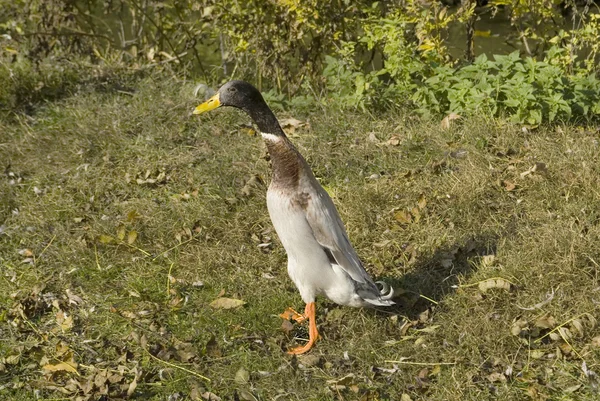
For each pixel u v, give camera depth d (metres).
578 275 9.26
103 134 13.15
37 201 11.68
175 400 8.09
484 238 10.23
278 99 13.98
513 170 11.52
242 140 13.01
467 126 12.46
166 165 12.31
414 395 8.03
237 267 10.05
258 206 11.26
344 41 14.50
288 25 14.34
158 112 13.74
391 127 12.95
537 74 12.66
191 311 9.39
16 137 13.56
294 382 8.23
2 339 9.00
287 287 9.79
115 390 8.23
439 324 8.90
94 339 8.98
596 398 7.85
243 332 9.02
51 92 15.09
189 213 11.09
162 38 16.58
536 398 7.80
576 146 11.87
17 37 15.24
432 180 11.53
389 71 13.48
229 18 14.49
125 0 17.09
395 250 10.20
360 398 7.94
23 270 10.24
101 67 15.88
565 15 19.50
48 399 8.15
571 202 10.67
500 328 8.70
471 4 14.05
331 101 13.75
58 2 15.28
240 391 8.10
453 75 13.33
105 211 11.36
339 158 12.16
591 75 13.13
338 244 8.46
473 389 8.00
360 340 8.70
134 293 9.66
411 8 13.74
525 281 9.30
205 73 16.44
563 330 8.52
